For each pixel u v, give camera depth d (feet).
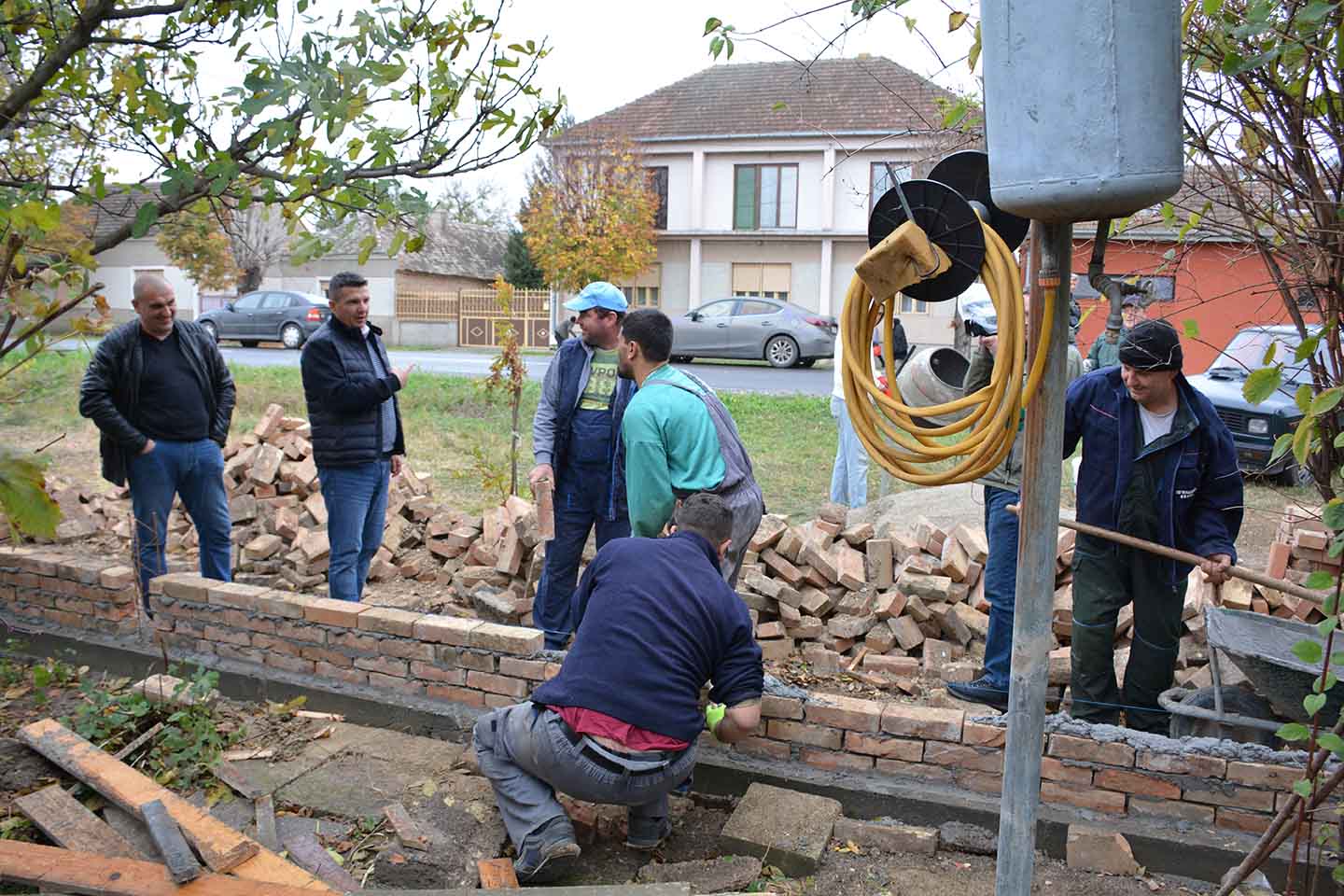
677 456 13.12
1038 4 6.01
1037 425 7.12
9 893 9.55
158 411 17.07
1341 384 8.48
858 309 7.66
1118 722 13.05
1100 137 5.96
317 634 14.66
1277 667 10.47
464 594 19.27
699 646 10.48
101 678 15.70
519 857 10.18
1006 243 7.75
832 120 58.80
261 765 12.62
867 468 25.79
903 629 16.31
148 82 10.91
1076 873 10.37
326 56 10.39
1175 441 11.88
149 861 10.14
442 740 13.42
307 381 16.57
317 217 11.51
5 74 12.09
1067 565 16.35
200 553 18.24
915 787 11.46
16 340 9.89
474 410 45.52
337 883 10.19
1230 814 10.48
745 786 12.03
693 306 95.25
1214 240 9.87
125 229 11.02
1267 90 8.53
